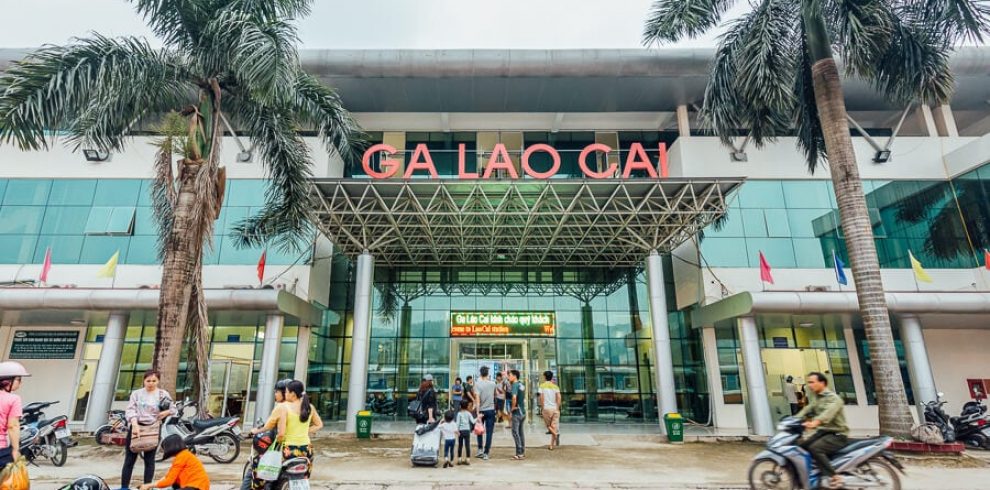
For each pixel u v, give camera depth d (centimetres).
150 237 1764
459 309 2031
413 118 2086
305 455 535
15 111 876
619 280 2066
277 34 1008
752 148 1889
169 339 996
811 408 673
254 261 1756
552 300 2045
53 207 1792
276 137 1227
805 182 1866
